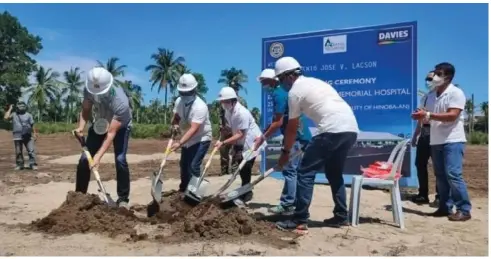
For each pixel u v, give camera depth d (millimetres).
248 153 6562
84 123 6660
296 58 9703
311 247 5012
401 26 8891
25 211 7074
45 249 4867
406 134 8930
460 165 6520
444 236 5641
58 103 86625
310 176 5602
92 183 9906
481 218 6715
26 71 77812
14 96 73812
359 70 9242
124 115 6367
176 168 14055
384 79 9062
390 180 6145
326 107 5539
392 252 4910
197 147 7051
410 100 8875
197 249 4840
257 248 4887
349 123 5578
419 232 5836
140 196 8344
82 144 6484
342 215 6043
